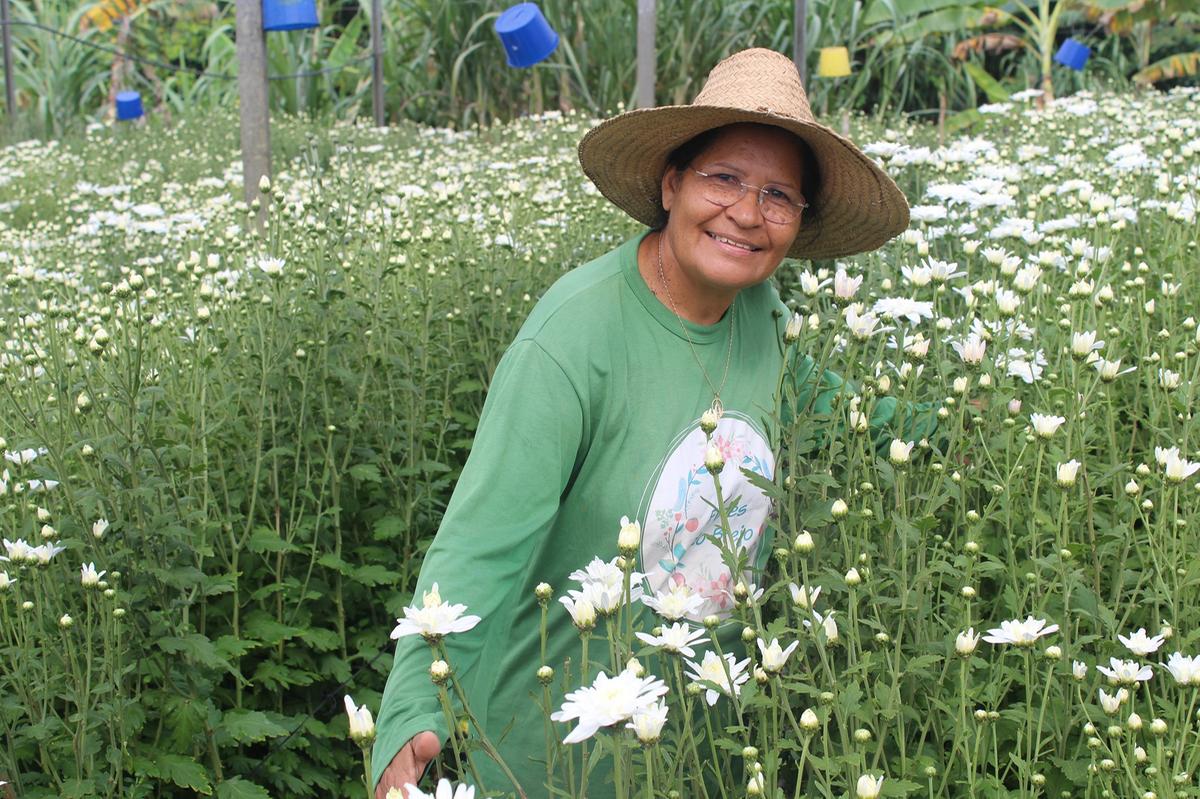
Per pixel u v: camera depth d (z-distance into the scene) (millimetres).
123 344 3195
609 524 2193
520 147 8297
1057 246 3594
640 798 1688
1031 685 1928
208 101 15156
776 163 2160
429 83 12875
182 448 2984
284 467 3672
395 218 4336
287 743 3225
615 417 2158
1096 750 1878
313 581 3553
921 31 11977
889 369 2650
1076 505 2438
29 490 2895
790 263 4059
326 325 3582
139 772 2799
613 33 11562
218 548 3508
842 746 1956
